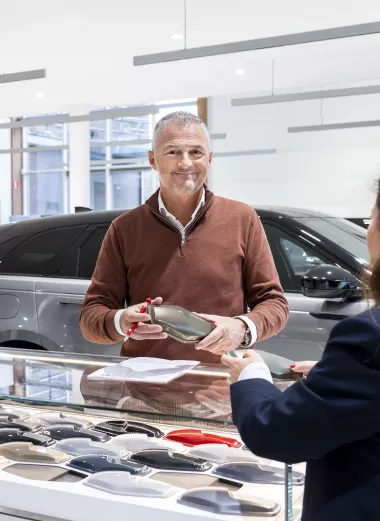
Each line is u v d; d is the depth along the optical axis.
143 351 2.14
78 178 12.57
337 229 3.43
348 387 0.92
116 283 2.22
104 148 15.80
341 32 5.81
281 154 12.68
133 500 1.35
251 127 12.95
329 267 2.90
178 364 1.72
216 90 11.25
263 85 10.83
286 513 1.20
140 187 15.66
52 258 3.80
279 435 0.96
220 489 1.38
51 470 1.50
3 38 8.31
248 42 6.21
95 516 1.36
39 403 1.41
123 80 10.52
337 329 0.96
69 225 3.88
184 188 2.05
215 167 13.38
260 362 1.17
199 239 2.13
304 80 10.47
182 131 2.04
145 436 1.69
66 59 9.27
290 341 3.16
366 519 0.96
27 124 10.73
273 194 12.83
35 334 3.71
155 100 12.11
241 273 2.17
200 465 1.51
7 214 16.75
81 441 1.64
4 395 1.45
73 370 1.66
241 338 1.87
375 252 1.01
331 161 12.19
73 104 12.48
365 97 11.77
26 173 17.02
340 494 0.99
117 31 8.04
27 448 1.60
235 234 2.15
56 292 3.67
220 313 2.11
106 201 15.91
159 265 2.14
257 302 2.14
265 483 1.44
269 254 2.20
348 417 0.92
